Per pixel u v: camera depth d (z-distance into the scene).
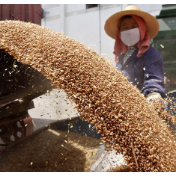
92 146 0.71
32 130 0.85
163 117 0.86
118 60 1.39
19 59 0.64
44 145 0.70
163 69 1.18
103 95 0.60
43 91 0.91
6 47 0.64
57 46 0.68
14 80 0.82
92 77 0.63
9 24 0.73
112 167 0.56
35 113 0.94
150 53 1.18
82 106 0.58
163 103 0.93
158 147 0.54
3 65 0.78
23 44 0.66
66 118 0.88
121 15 1.25
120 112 0.58
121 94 0.64
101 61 0.76
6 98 0.87
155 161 0.51
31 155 0.64
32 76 0.84
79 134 0.81
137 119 0.59
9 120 0.88
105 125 0.56
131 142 0.53
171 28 1.78
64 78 0.61
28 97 0.93
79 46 0.74
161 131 0.63
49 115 0.92
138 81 1.21
